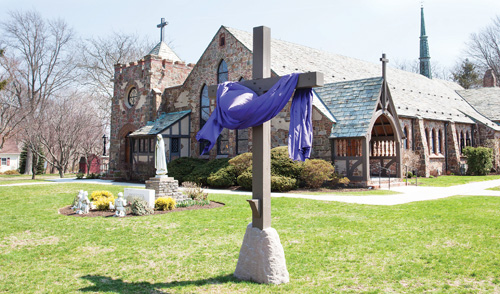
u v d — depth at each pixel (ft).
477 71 218.59
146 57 101.45
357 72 107.76
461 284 21.47
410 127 99.50
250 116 21.42
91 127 148.15
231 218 40.34
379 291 20.45
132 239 32.07
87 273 23.91
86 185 80.28
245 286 20.92
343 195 59.16
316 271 23.70
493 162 122.52
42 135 127.34
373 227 35.12
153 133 89.81
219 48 88.58
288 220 38.88
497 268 23.70
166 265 25.32
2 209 47.85
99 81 159.53
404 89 116.37
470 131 128.47
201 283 21.74
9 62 138.00
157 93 99.14
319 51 106.52
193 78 94.17
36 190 70.64
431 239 30.60
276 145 76.84
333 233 33.22
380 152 82.69
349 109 72.69
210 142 22.59
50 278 22.95
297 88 21.01
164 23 112.98
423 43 160.04
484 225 34.65
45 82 157.07
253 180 22.12
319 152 73.15
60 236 33.37
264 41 22.94
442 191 64.34
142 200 44.27
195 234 33.58
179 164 84.84
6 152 203.72
